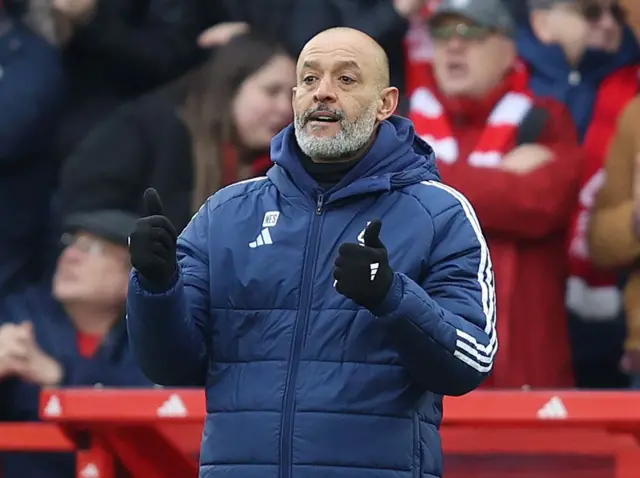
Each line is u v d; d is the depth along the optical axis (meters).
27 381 18.12
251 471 9.79
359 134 10.20
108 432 15.28
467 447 15.04
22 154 19.80
